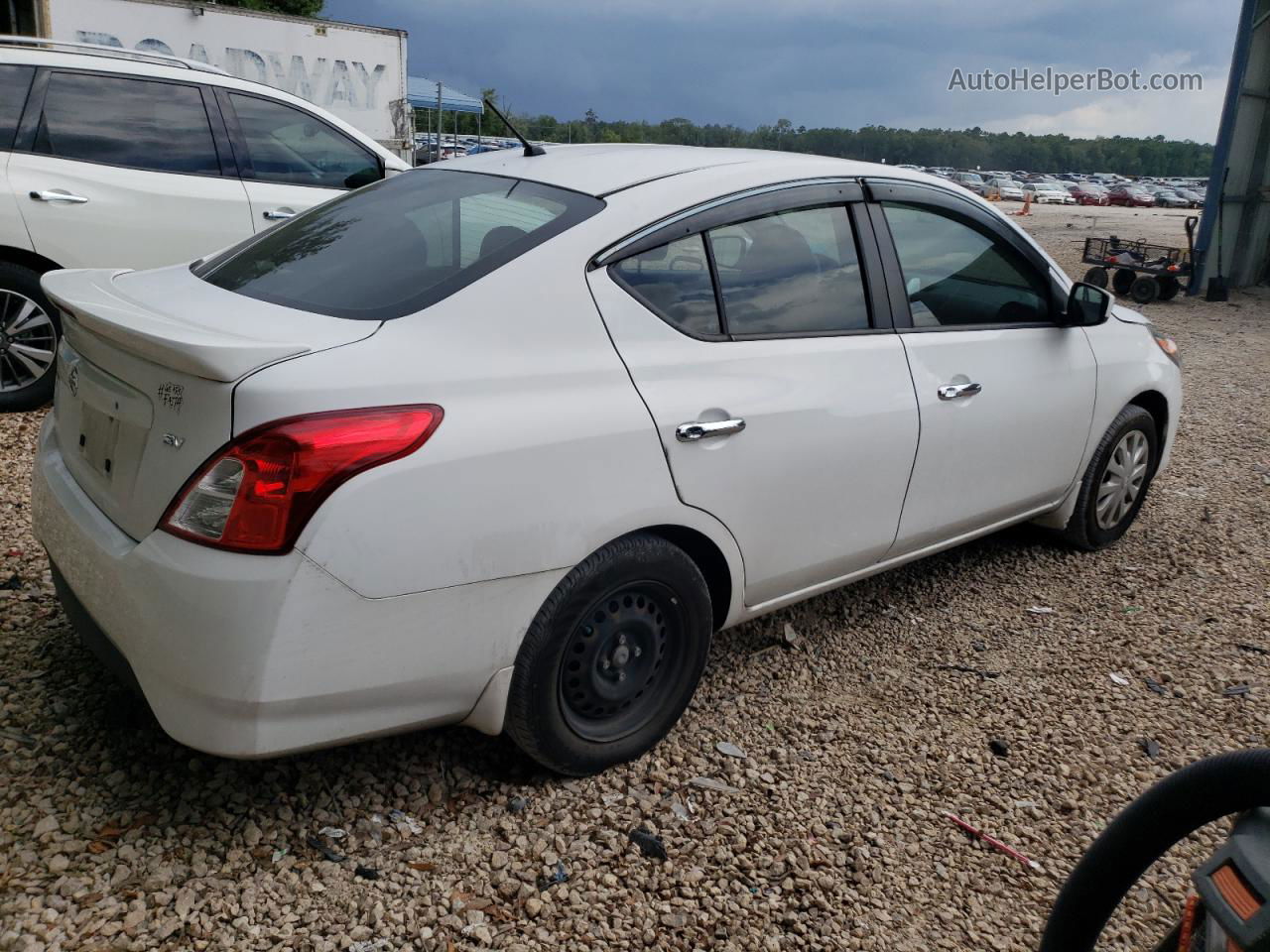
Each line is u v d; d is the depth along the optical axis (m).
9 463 4.70
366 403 2.17
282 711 2.14
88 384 2.50
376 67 15.64
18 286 5.33
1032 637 3.90
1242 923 1.38
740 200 2.96
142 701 2.88
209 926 2.18
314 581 2.09
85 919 2.14
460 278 2.49
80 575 2.39
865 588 4.20
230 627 2.06
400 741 2.87
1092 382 4.16
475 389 2.33
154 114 5.76
